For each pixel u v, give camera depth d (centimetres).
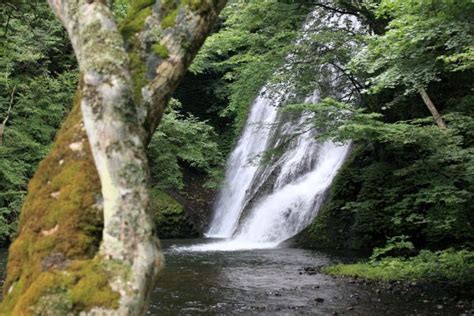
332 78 1187
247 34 1089
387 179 1118
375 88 691
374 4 910
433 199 750
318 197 1413
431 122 952
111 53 211
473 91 946
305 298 704
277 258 1106
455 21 583
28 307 193
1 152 1207
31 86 1335
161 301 688
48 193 226
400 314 606
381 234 1193
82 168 222
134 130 209
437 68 669
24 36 1273
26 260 217
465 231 941
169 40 242
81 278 195
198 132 1836
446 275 793
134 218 199
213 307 653
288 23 1080
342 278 848
